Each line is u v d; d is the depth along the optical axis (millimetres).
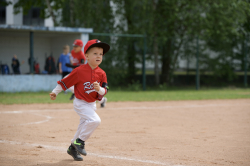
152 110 24719
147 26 49156
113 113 22719
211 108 26375
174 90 46250
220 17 50125
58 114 21750
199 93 40938
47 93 37312
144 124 18297
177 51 48969
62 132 15562
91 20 47625
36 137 14281
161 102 30734
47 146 12578
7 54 44094
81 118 10680
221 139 14289
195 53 49750
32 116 20656
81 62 27141
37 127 16797
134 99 32031
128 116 21391
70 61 32250
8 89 37500
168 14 49875
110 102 29906
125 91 42844
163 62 48500
